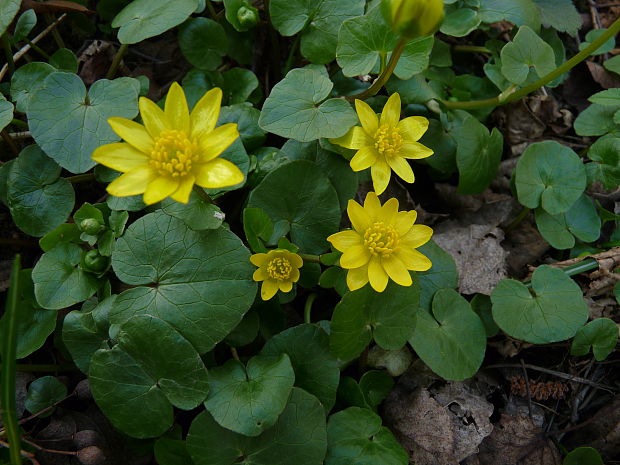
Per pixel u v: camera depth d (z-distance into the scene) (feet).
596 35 0.84
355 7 0.68
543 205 0.70
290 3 0.68
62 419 0.61
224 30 0.73
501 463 0.66
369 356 0.66
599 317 0.72
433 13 0.48
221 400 0.54
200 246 0.57
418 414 0.65
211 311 0.56
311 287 0.63
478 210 0.78
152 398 0.55
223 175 0.48
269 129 0.58
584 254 0.73
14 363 0.43
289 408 0.55
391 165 0.59
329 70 0.76
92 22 0.78
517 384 0.70
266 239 0.61
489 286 0.72
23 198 0.63
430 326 0.63
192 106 0.72
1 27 0.63
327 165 0.64
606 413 0.68
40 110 0.61
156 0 0.68
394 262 0.56
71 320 0.58
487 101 0.75
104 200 0.72
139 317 0.53
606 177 0.72
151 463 0.61
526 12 0.77
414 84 0.72
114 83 0.63
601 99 0.72
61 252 0.61
